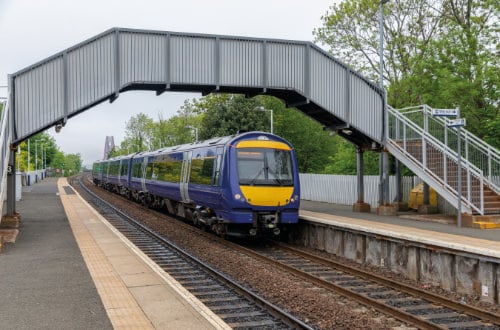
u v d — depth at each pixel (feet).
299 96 66.54
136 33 60.29
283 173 50.80
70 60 57.98
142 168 95.09
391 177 79.51
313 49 65.46
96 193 140.05
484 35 67.51
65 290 27.94
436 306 28.84
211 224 55.88
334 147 166.30
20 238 49.08
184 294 27.12
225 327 21.43
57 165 420.36
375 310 27.66
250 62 63.36
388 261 40.83
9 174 59.52
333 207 79.00
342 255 46.75
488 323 25.59
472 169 56.49
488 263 31.22
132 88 64.49
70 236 50.37
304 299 28.91
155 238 52.95
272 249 49.96
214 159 53.31
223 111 157.69
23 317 22.86
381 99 68.13
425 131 61.31
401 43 93.66
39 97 56.85
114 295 26.81
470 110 65.87
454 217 57.31
